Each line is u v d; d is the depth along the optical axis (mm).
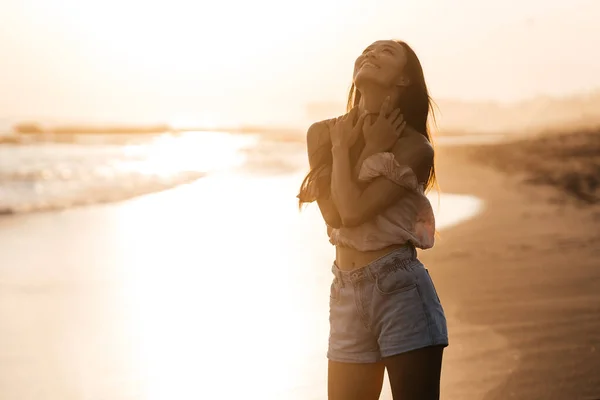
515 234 10117
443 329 2303
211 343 5039
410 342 2227
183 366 4535
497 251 8578
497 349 4656
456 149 49125
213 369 4457
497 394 3879
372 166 2230
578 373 4199
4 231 11547
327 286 7020
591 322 5285
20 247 9781
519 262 7828
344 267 2367
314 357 4676
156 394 4043
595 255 8266
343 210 2246
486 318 5422
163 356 4754
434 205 14836
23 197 18188
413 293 2254
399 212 2277
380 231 2268
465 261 7918
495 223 11500
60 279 7457
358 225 2256
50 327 5531
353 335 2354
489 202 15273
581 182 18875
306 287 6965
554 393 3891
